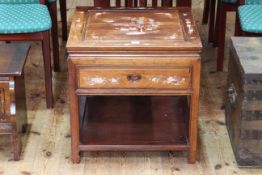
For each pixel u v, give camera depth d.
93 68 2.21
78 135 2.37
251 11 2.80
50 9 3.01
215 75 3.18
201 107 2.88
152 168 2.42
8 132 2.38
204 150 2.54
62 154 2.51
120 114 2.63
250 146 2.36
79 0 4.23
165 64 2.20
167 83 2.24
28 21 2.63
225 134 2.66
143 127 2.53
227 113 2.68
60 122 2.74
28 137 2.62
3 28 2.59
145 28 2.34
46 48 2.71
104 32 2.30
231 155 2.50
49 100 2.83
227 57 3.37
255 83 2.22
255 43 2.46
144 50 2.16
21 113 2.54
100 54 2.18
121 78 2.23
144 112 2.65
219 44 3.12
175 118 2.60
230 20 3.86
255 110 2.28
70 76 2.22
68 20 3.84
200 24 3.80
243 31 2.72
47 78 2.77
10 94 2.31
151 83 2.24
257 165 2.40
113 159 2.47
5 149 2.53
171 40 2.22
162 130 2.51
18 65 2.33
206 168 2.42
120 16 2.47
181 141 2.43
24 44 2.52
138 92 2.25
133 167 2.42
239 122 2.34
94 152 2.52
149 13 2.51
